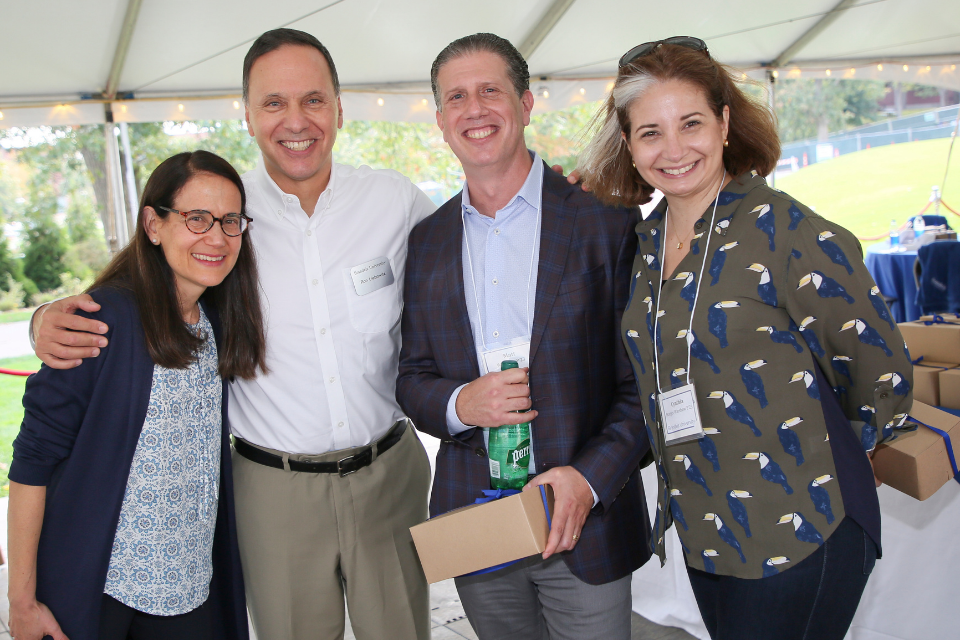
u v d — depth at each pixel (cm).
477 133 147
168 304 138
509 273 151
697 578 134
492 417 135
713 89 123
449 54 148
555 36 422
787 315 117
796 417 116
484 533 123
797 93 1405
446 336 156
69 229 1270
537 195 152
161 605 139
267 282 166
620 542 147
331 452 166
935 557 187
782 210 116
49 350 128
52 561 132
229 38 358
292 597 164
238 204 143
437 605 281
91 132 1216
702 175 124
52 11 306
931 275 415
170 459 139
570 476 134
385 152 1130
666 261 134
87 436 132
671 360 127
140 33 338
